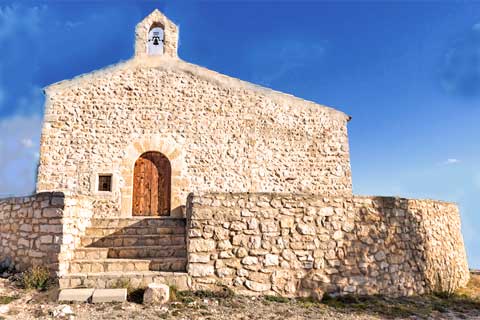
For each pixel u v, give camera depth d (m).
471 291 7.97
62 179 9.41
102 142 9.77
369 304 5.91
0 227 6.76
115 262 5.86
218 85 10.67
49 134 9.58
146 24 10.86
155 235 6.89
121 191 9.59
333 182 10.57
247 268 5.94
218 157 10.20
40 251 5.82
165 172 10.15
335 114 11.05
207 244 5.91
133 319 4.42
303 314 5.16
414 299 6.56
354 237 6.55
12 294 5.11
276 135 10.62
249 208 6.20
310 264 6.19
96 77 10.12
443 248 8.14
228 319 4.70
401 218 7.18
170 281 5.60
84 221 6.79
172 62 10.65
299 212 6.37
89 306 4.81
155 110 10.21
